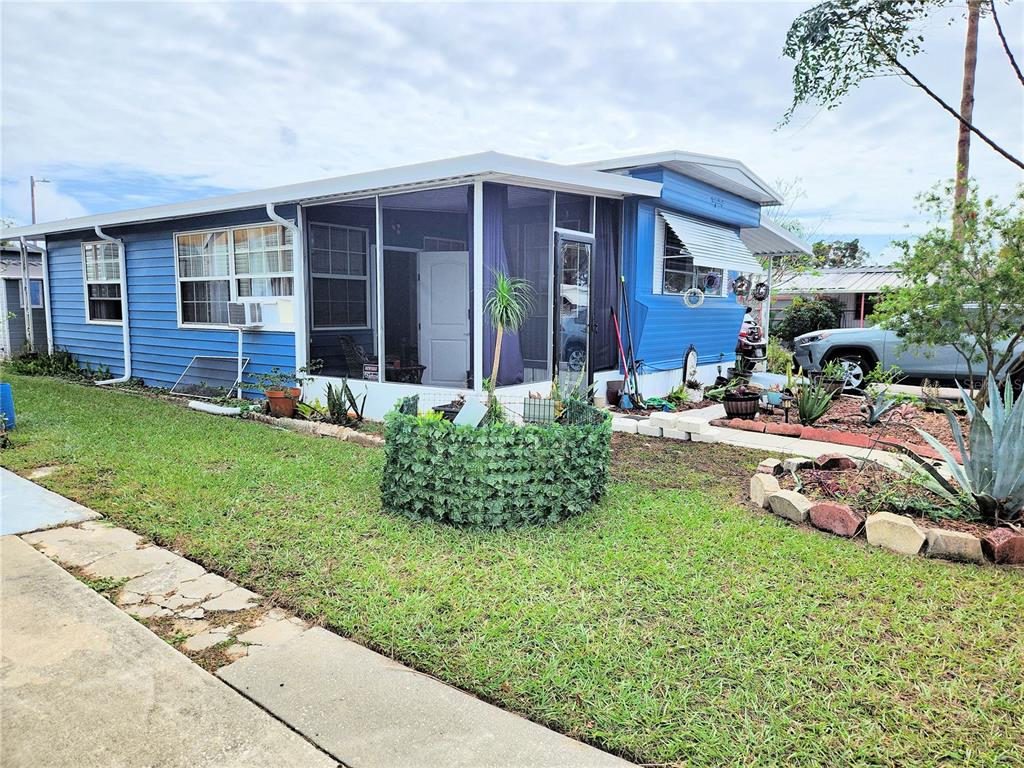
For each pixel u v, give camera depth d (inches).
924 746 87.8
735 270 409.1
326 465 225.1
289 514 176.9
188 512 177.5
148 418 312.3
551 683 100.9
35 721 93.7
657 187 326.3
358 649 112.8
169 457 235.5
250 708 96.3
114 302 466.6
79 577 140.7
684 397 373.4
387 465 179.9
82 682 103.0
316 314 351.3
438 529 167.2
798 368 500.7
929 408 343.0
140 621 122.5
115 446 251.0
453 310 372.5
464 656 108.7
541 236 349.4
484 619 120.7
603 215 340.2
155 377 435.8
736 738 89.1
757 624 118.4
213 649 113.0
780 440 284.5
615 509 183.2
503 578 137.6
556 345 306.2
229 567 144.7
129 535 164.4
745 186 389.1
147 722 93.4
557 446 170.6
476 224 262.8
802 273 866.8
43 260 529.7
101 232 430.9
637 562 146.3
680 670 104.3
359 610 124.9
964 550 150.3
